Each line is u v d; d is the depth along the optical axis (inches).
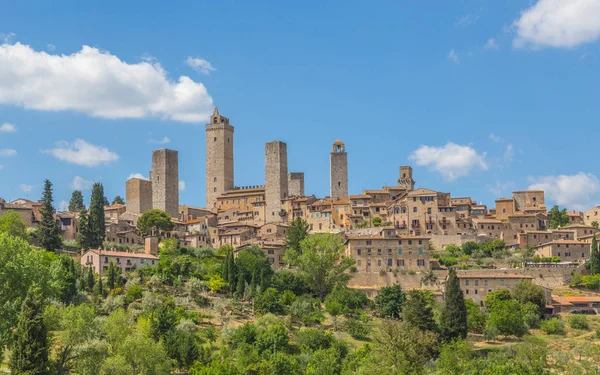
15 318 5816.9
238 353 7027.6
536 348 7106.3
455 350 7130.9
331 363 6806.1
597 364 7121.1
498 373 6382.9
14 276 6058.1
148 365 6176.2
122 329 6486.2
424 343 6988.2
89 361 5989.2
